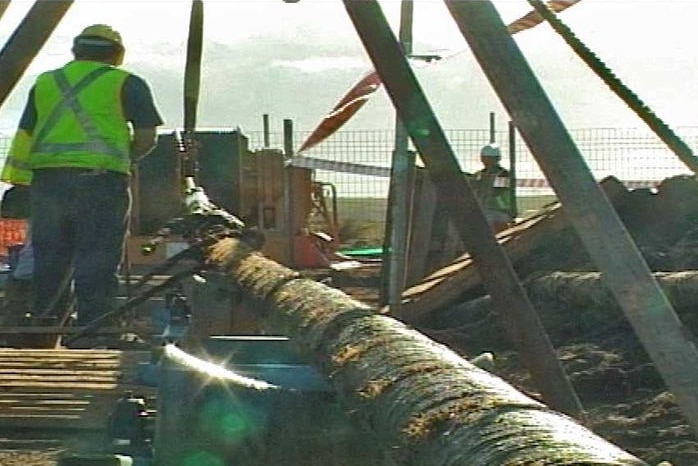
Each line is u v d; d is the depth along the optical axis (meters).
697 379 4.51
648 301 4.65
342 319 5.85
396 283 12.09
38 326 11.79
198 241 11.16
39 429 8.30
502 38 5.24
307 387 5.72
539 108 5.09
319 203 27.97
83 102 13.02
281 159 21.91
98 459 5.64
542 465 3.42
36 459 7.64
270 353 6.66
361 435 5.46
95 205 12.91
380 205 34.28
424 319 13.23
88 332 11.26
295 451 5.55
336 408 5.54
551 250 13.74
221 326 9.01
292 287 7.50
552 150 4.99
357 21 6.82
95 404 8.52
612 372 9.91
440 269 15.40
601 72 6.86
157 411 5.85
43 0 6.98
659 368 4.58
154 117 13.27
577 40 6.87
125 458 5.73
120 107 13.12
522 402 4.11
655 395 9.48
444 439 3.96
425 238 15.66
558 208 13.77
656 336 4.59
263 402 5.64
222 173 21.67
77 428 8.27
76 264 12.84
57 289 13.15
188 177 13.43
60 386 8.81
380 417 4.53
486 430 3.84
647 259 13.34
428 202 15.65
